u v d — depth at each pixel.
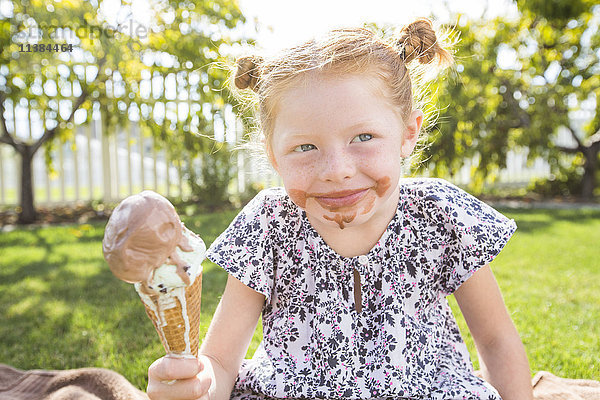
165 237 0.82
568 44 8.09
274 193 1.40
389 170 1.10
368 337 1.26
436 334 1.33
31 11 5.33
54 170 6.59
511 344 1.33
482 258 1.30
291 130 1.09
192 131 6.52
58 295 3.13
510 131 8.00
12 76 5.83
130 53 5.99
